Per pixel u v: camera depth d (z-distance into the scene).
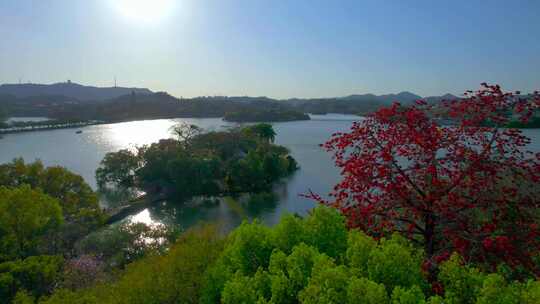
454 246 10.16
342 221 11.55
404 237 11.43
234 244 11.97
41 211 32.62
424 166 11.24
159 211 63.00
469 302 8.22
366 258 9.45
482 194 10.79
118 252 32.88
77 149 135.50
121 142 159.38
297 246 10.30
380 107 12.56
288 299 9.20
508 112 11.01
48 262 27.53
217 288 11.19
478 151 11.19
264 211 61.97
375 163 11.50
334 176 87.12
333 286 8.20
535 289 7.49
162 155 77.31
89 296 16.58
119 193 73.94
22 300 20.83
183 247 15.01
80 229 38.47
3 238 30.52
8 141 160.00
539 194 11.17
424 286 9.01
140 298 13.08
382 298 7.62
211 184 74.06
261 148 99.75
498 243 9.49
